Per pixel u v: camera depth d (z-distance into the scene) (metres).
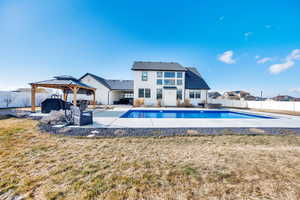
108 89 24.23
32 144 3.88
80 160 2.92
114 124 6.78
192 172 2.47
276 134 5.32
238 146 3.98
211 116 11.95
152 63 21.80
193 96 20.64
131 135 4.98
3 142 3.98
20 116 8.54
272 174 2.43
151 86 20.05
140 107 17.08
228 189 2.01
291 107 15.70
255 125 6.92
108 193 1.90
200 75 22.89
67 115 6.98
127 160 2.96
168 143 4.20
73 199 1.78
